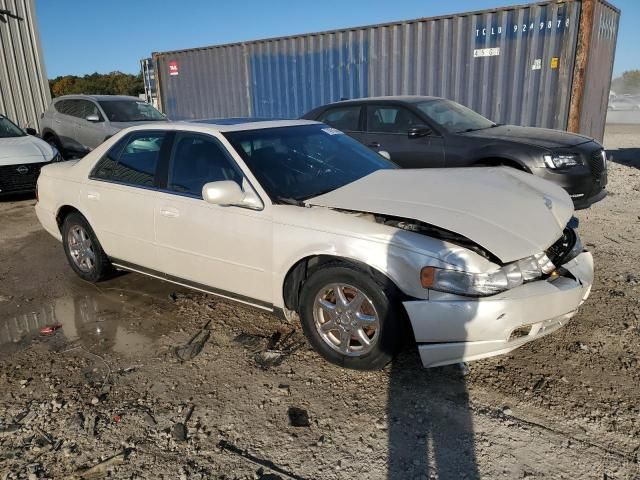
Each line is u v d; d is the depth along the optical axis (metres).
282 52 12.14
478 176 3.88
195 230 3.89
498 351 2.95
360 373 3.37
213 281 3.94
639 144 15.80
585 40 8.53
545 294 2.92
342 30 10.98
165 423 2.96
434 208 3.20
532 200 3.47
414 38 10.19
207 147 3.98
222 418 2.98
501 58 9.37
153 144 4.33
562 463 2.55
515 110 9.45
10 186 8.44
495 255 2.85
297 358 3.59
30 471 2.62
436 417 2.92
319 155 4.16
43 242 6.66
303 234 3.32
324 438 2.79
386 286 3.07
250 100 13.10
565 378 3.22
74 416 3.04
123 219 4.43
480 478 2.47
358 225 3.18
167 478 2.55
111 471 2.61
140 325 4.19
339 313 3.30
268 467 2.60
